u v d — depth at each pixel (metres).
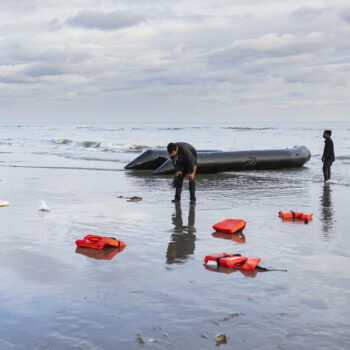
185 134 58.78
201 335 3.15
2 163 18.94
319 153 27.38
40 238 6.13
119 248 5.64
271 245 5.82
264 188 12.09
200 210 8.58
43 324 3.34
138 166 16.72
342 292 4.02
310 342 3.05
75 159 21.41
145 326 3.30
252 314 3.52
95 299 3.84
